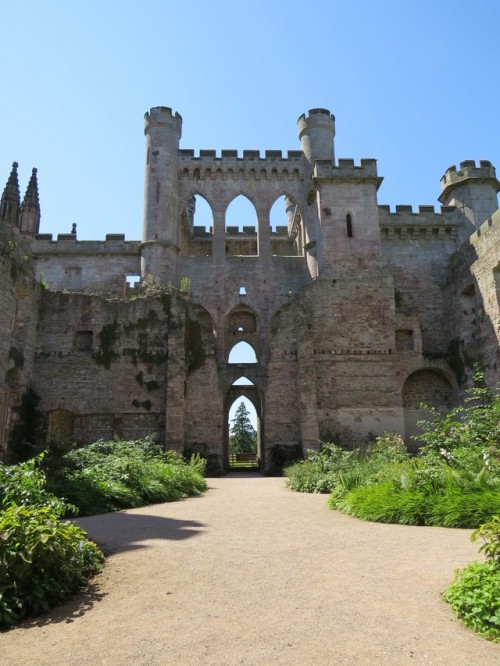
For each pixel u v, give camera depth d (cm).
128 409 2777
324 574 716
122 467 1645
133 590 661
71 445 2362
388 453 1919
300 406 3059
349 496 1339
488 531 652
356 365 3225
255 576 712
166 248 4081
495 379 2967
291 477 2139
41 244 4306
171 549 883
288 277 4219
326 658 454
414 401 3466
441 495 1140
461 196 4094
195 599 620
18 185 3978
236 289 4150
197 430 2870
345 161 3625
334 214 3516
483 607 525
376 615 553
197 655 466
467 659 450
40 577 616
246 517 1245
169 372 2781
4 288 2319
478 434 1424
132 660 459
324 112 4541
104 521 1191
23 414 2650
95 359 2828
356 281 3375
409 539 936
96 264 4297
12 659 467
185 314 2928
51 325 2862
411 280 3938
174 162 4300
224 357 4047
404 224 4012
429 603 587
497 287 2970
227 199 4381
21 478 870
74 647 491
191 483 1884
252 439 7588
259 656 460
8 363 2453
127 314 2884
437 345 3781
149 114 4350
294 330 3247
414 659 451
